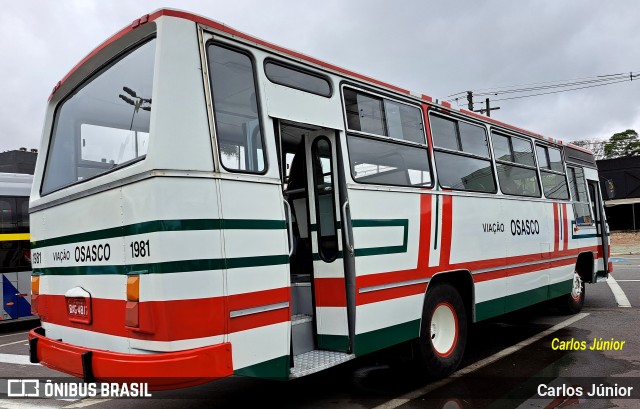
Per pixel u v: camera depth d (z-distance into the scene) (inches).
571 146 372.5
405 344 209.9
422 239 209.9
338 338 179.8
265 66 158.9
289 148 212.4
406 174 207.9
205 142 136.9
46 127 194.4
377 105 200.2
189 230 130.1
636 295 442.6
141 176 130.9
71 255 163.3
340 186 178.9
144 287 129.0
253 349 141.8
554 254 320.2
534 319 346.3
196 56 139.5
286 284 153.1
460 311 231.1
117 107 153.5
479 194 249.1
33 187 194.5
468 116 253.1
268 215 150.2
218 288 134.3
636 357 244.2
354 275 176.6
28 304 402.0
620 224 1352.1
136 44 148.9
